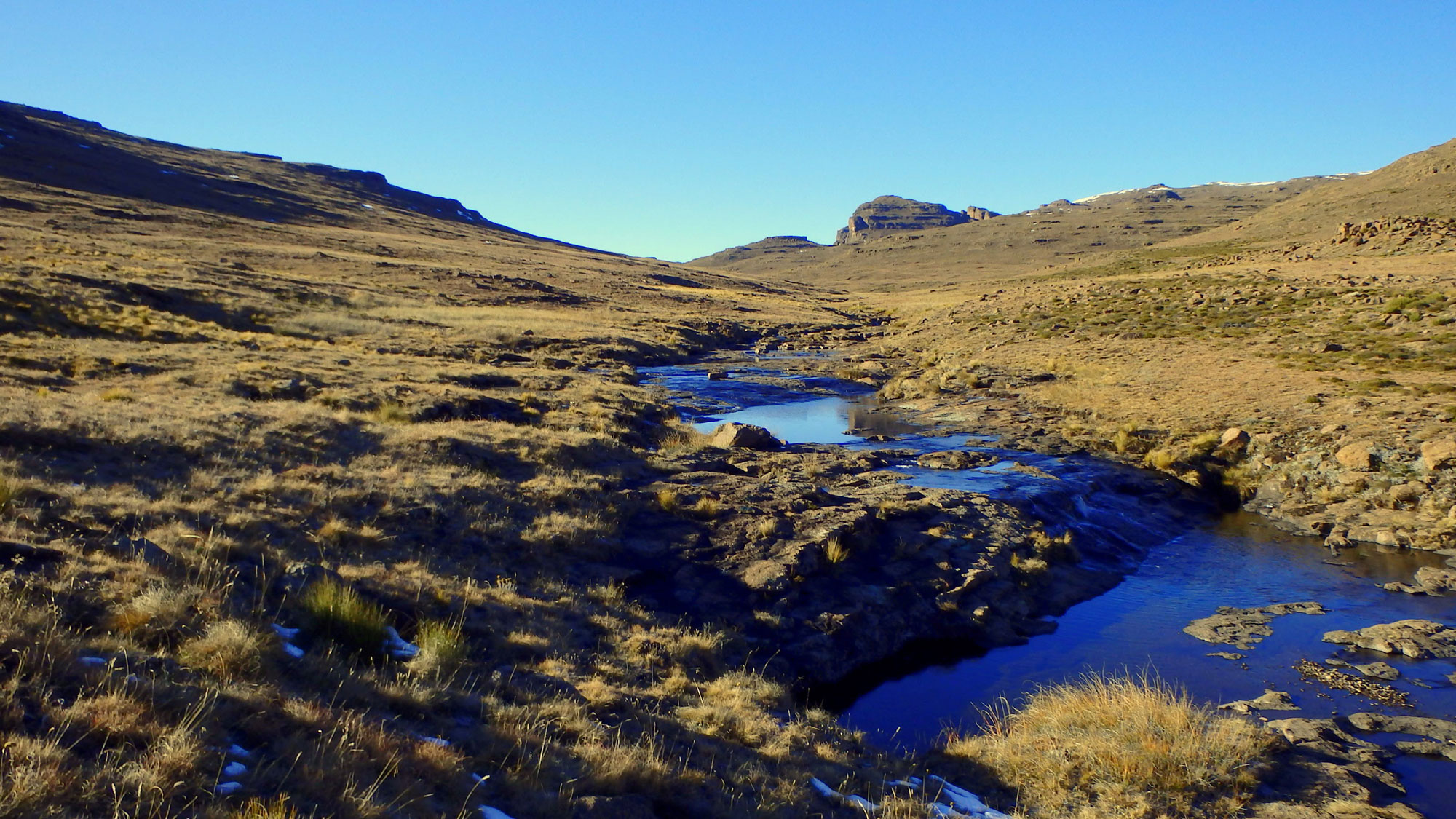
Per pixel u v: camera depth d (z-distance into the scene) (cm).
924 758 855
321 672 684
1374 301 3759
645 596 1187
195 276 4356
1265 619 1239
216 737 527
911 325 6631
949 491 1742
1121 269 9519
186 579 775
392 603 914
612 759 651
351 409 2119
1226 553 1593
